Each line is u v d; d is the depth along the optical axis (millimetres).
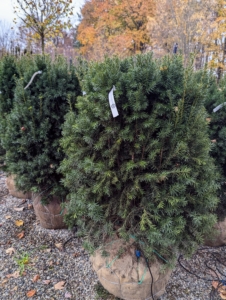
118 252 1489
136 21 11375
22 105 2023
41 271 1939
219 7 8367
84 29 12203
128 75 1215
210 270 1968
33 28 4449
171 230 1294
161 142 1268
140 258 1491
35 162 2072
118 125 1281
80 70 2180
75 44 13742
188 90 1271
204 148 1319
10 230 2471
